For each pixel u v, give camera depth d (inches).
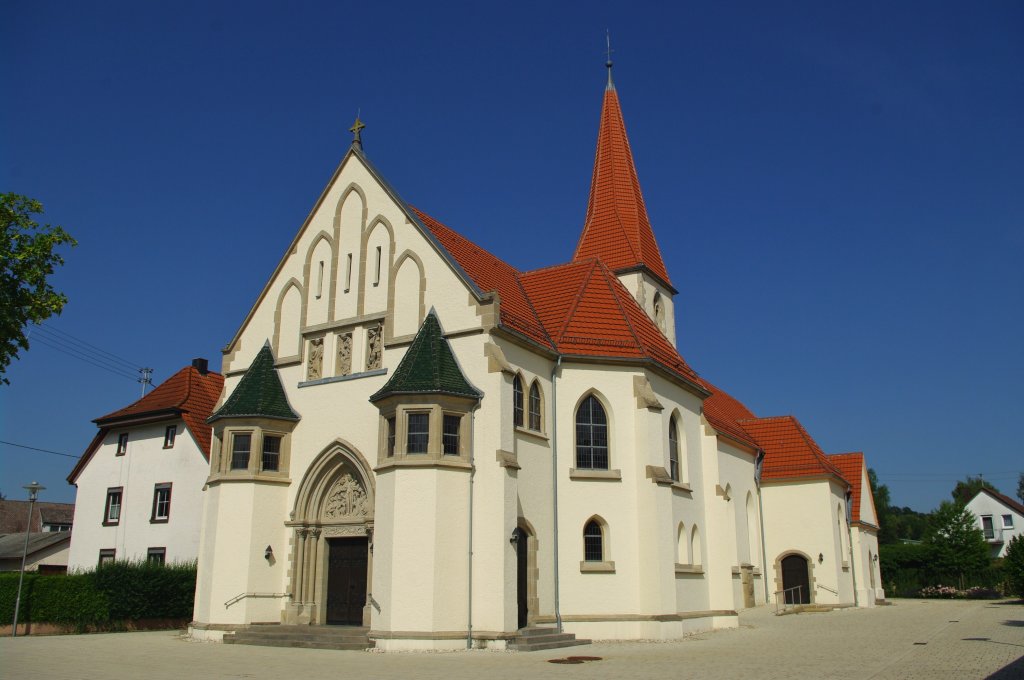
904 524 6205.7
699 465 1541.6
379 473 1152.8
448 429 1154.7
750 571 2005.4
